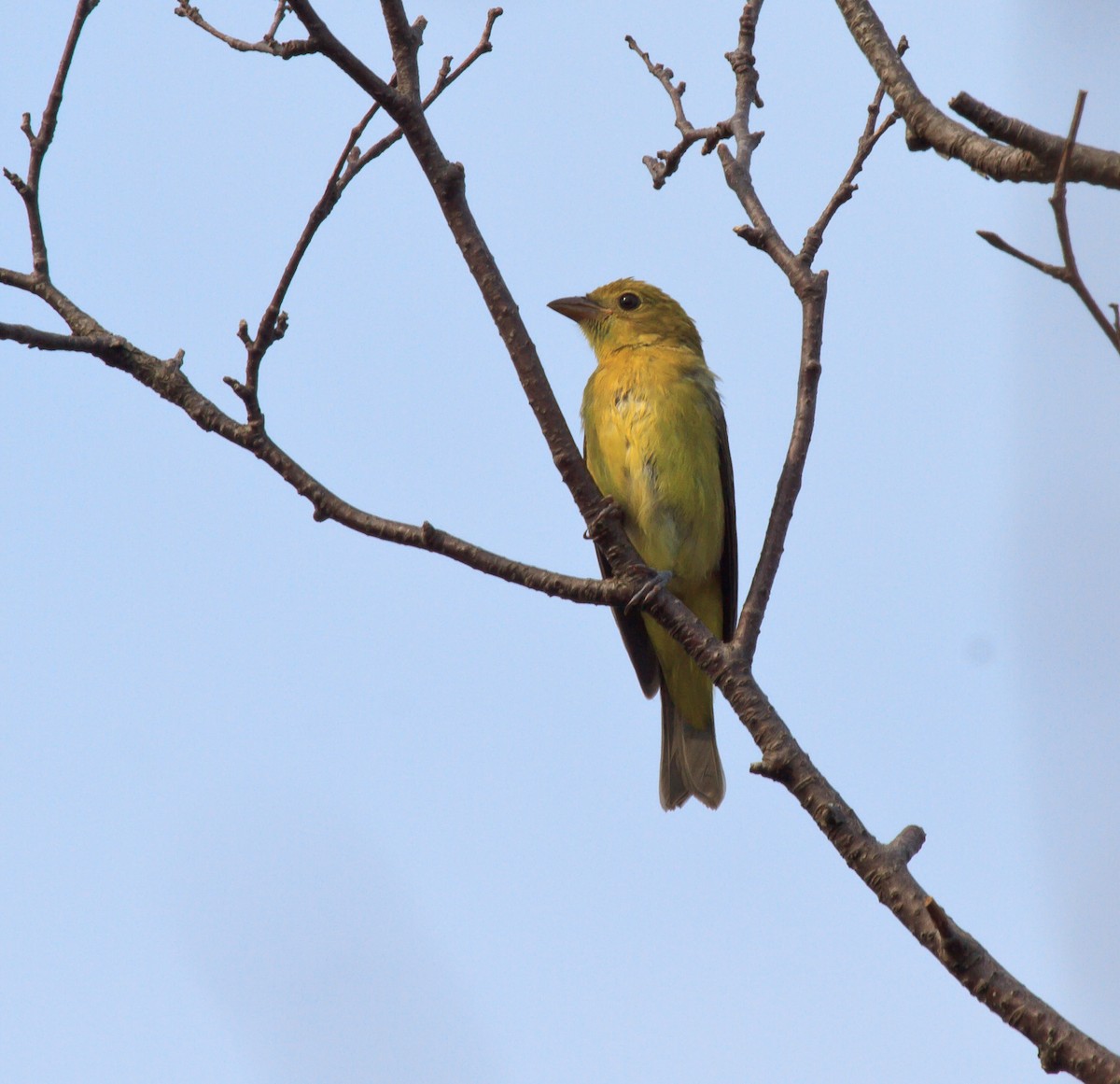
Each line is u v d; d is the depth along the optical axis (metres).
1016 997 6.83
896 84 7.97
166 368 9.32
